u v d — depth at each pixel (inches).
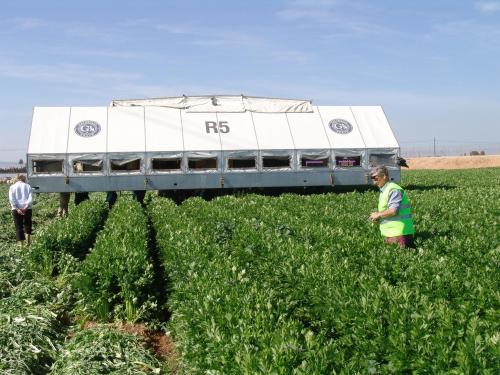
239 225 581.6
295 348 223.3
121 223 627.8
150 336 391.9
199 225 627.8
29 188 730.8
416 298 287.6
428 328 248.5
